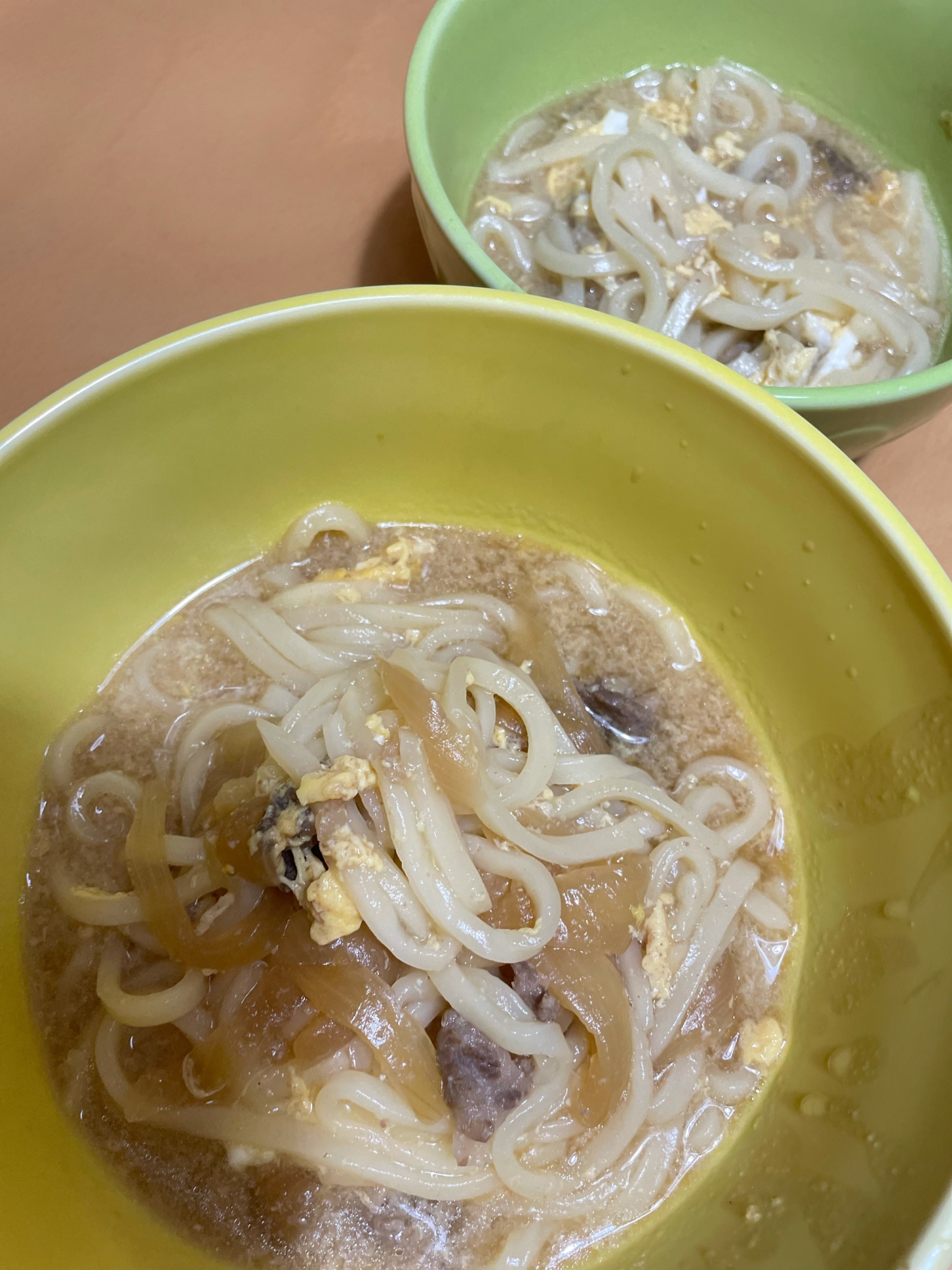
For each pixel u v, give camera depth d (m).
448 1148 0.13
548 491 0.16
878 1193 0.11
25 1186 0.12
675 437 0.14
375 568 0.17
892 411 0.15
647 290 0.19
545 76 0.22
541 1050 0.13
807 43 0.22
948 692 0.12
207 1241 0.12
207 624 0.16
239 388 0.14
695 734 0.16
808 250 0.19
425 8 0.26
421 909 0.13
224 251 0.22
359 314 0.14
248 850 0.13
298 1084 0.13
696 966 0.14
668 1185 0.13
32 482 0.13
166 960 0.14
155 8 0.26
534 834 0.14
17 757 0.14
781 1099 0.13
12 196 0.23
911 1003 0.12
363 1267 0.12
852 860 0.14
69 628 0.15
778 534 0.14
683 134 0.22
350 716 0.14
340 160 0.24
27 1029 0.13
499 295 0.14
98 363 0.21
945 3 0.20
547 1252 0.13
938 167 0.21
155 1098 0.13
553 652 0.16
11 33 0.25
